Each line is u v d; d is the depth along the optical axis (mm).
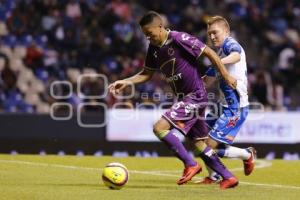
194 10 46625
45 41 42438
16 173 20281
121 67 40969
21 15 43188
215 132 19000
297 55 46094
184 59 17516
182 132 17500
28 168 21516
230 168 23359
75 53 41812
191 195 16375
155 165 23688
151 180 19625
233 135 19141
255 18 48000
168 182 19234
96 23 43688
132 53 42812
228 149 19531
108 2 45000
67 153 32188
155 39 17500
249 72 43562
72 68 41094
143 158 26109
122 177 17094
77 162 23781
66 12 43906
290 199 16188
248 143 32594
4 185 17703
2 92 38281
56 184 18125
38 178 19297
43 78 39750
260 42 47125
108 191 16828
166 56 17578
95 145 32250
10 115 32031
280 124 32719
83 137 32281
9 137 32062
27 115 32125
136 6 46156
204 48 17234
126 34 43562
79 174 20438
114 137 32312
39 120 32219
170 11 46531
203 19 46094
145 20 17359
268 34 47594
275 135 32688
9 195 15805
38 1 43781
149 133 32375
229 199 15883
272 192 17391
